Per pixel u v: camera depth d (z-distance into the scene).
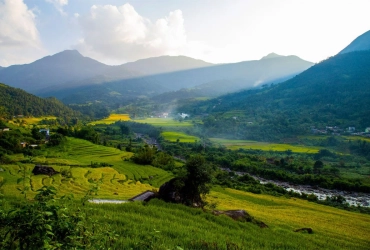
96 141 124.75
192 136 172.75
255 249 14.84
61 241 5.58
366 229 44.81
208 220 21.94
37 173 55.66
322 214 53.88
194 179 27.38
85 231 6.55
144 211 20.41
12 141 83.44
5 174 46.16
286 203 62.75
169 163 96.06
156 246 10.34
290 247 18.19
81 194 42.47
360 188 81.56
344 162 109.75
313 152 126.12
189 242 13.05
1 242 5.80
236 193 68.81
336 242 28.45
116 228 13.52
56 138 102.25
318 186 86.94
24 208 5.49
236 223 23.06
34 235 5.27
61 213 5.74
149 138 182.38
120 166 83.44
